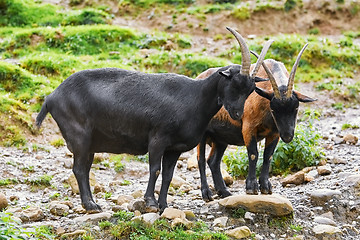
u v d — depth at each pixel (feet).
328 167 110.93
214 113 83.20
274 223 86.07
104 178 117.80
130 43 207.10
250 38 220.84
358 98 175.42
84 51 197.77
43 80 159.02
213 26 229.86
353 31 234.99
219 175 99.35
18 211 89.61
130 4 248.73
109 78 85.35
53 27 225.15
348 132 144.05
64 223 83.82
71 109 83.97
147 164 128.88
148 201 84.12
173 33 226.99
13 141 130.52
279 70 90.38
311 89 180.24
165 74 85.76
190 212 85.71
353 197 94.53
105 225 81.10
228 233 81.56
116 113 83.10
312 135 121.49
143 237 77.92
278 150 115.24
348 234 86.28
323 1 241.35
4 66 157.07
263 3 239.71
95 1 257.75
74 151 84.28
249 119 89.71
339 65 197.88
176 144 83.35
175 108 82.12
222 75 78.38
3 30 220.43
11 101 141.49
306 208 91.97
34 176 113.09
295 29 233.14
